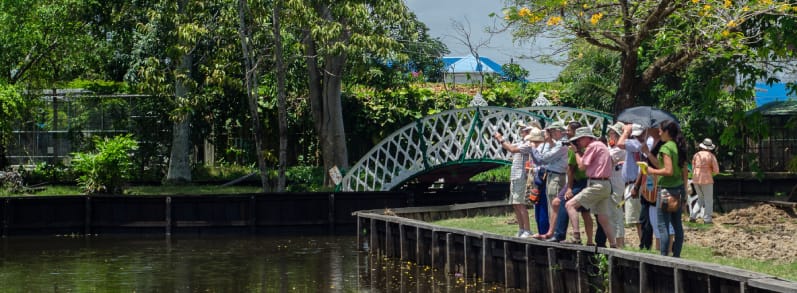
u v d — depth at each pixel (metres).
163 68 32.69
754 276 9.56
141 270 17.62
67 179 33.28
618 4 21.70
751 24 20.95
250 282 15.86
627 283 11.83
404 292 14.38
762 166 34.41
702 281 10.37
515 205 15.10
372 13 28.73
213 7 29.84
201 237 24.81
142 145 35.88
